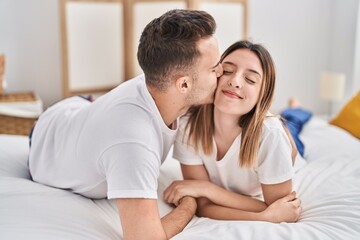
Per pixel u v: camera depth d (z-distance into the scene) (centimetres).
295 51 388
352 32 339
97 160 111
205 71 113
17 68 330
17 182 136
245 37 348
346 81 351
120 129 106
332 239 109
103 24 321
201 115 137
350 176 157
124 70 339
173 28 109
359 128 219
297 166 166
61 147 130
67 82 312
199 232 115
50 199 127
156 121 115
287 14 380
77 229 115
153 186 105
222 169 140
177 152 145
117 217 131
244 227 114
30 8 324
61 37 304
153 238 103
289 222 126
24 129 276
